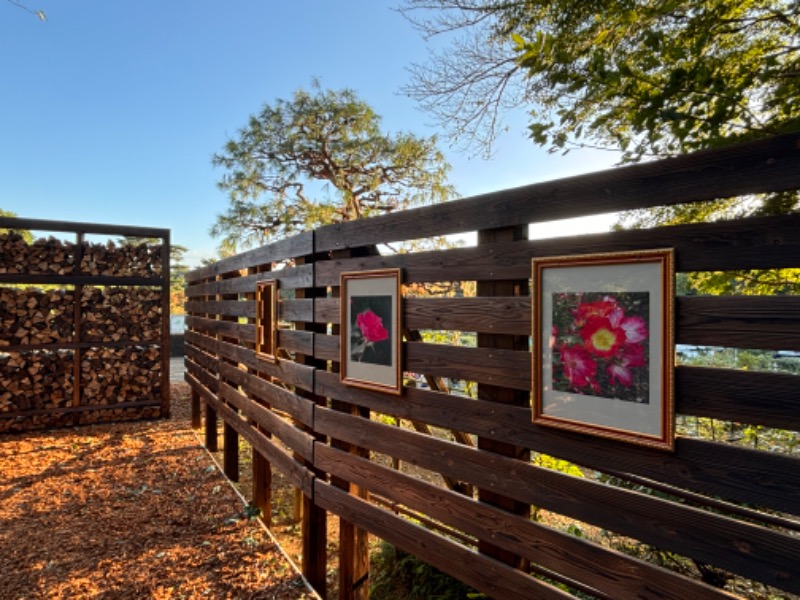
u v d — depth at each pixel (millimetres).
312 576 2783
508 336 1718
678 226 1220
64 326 6680
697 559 1187
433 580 2844
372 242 2367
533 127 1983
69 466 4867
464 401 1851
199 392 6004
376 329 2305
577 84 1801
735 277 2025
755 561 1087
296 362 3123
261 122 9203
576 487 1457
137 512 3738
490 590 1734
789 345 1027
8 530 3395
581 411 1424
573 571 1463
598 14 2111
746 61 1917
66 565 2922
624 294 1323
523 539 1622
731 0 1866
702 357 2898
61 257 6664
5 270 6312
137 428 6562
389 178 9469
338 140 9102
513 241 1670
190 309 6820
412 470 4859
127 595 2613
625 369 1315
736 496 1111
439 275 1971
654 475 1263
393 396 2211
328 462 2666
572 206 1480
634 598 1302
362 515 2408
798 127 1498
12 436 6059
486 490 1766
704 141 1637
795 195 1721
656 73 1958
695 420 2662
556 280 1499
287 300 3258
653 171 1292
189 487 4297
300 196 9633
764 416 1076
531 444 1587
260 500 3744
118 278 6961
